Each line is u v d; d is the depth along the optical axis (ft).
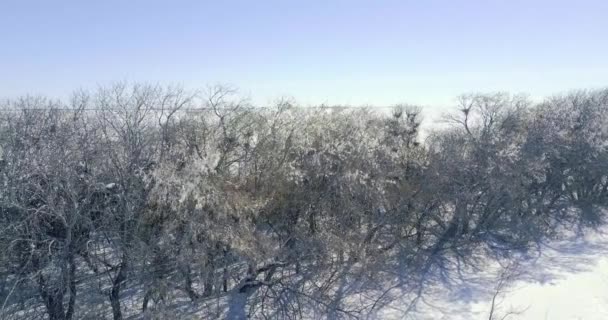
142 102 72.59
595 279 91.15
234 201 65.51
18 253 58.59
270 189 73.46
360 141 82.17
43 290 57.67
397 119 104.12
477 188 104.94
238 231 64.69
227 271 71.77
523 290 86.02
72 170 58.54
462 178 100.68
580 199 135.74
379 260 84.74
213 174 66.39
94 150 63.46
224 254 70.44
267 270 74.54
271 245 70.18
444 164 97.71
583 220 126.11
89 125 69.31
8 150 59.41
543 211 124.67
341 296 77.20
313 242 72.38
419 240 101.60
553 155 116.16
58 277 56.59
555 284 88.63
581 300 82.28
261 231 75.41
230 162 73.26
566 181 125.80
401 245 98.73
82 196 60.39
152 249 61.98
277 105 83.76
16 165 56.70
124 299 70.79
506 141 105.70
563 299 82.53
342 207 77.77
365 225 87.86
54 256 56.24
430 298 81.97
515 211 114.83
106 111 71.77
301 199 76.38
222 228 63.26
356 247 77.00
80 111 72.28
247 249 64.28
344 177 76.79
